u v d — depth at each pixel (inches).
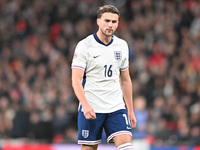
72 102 1473.9
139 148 1069.8
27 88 1681.8
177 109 1343.5
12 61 1993.1
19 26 2223.2
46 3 2236.7
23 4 2297.0
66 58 1861.5
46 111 1433.3
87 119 625.0
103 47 619.8
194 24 1886.1
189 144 1116.5
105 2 2167.8
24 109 1486.2
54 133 1386.6
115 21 603.5
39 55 1931.6
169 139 1220.5
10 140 1270.9
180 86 1523.1
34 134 1375.5
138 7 2034.9
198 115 1253.1
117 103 623.8
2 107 1507.1
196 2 1969.7
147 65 1690.5
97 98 621.0
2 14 2330.2
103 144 1071.6
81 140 632.4
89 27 2073.1
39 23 2190.0
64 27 2107.5
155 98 1469.0
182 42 1786.4
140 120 1295.5
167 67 1636.3
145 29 1907.0
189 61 1643.7
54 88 1596.9
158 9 1988.2
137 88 1476.4
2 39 2193.7
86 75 627.2
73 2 2191.2
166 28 1868.8
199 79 1525.6
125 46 638.5
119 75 655.8
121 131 609.3
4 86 1721.2
